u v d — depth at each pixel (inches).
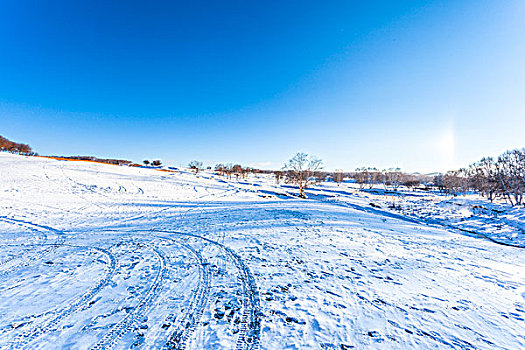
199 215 665.6
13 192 763.4
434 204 1054.4
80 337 153.2
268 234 452.8
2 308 183.9
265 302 203.2
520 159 1055.6
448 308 208.2
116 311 183.6
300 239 423.8
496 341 164.6
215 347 147.3
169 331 161.3
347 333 165.9
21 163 1423.5
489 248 457.1
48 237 404.2
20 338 150.6
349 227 562.3
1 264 279.4
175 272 262.8
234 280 244.8
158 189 1194.6
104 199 842.8
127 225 517.0
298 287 233.6
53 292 211.8
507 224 651.5
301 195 1478.8
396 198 1439.5
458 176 2140.7
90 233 439.5
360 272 281.9
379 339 160.7
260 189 1625.2
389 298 220.8
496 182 1171.3
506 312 206.1
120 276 249.3
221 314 183.3
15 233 419.2
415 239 488.7
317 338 159.0
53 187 931.3
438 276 284.8
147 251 338.0
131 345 146.9
